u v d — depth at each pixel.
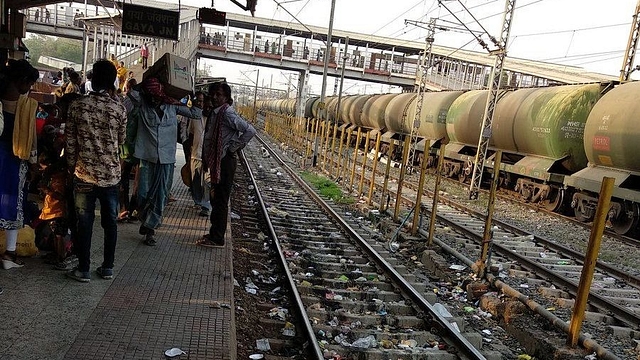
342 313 6.06
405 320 6.07
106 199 4.94
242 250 8.13
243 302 5.97
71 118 4.71
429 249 9.80
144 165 6.34
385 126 32.12
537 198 17.23
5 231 4.97
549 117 16.11
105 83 4.81
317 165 24.14
